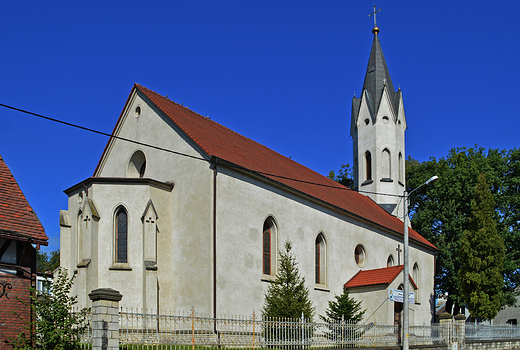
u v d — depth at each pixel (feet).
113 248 89.35
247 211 96.32
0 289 55.31
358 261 132.16
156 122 102.42
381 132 176.55
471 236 147.13
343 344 82.74
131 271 88.12
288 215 107.14
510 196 178.40
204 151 91.91
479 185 149.07
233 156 100.53
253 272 95.55
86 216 89.56
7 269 56.24
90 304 85.51
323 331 79.77
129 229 89.92
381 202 172.45
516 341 132.87
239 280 92.07
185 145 96.07
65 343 53.93
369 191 174.60
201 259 89.10
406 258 92.53
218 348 77.05
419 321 154.61
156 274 89.25
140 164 106.93
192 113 119.44
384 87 178.81
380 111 177.47
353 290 120.78
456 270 176.35
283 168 125.18
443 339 109.29
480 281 142.41
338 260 121.60
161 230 93.04
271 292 91.66
